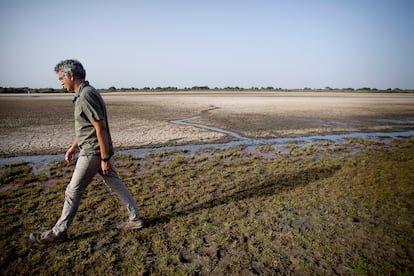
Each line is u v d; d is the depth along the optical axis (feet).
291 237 11.44
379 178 19.26
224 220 13.10
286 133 47.60
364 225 12.42
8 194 16.93
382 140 42.37
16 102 118.42
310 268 9.42
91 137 10.31
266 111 85.97
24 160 28.12
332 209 14.21
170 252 10.47
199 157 28.50
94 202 15.26
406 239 11.15
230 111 85.46
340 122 62.49
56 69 10.00
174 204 15.21
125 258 10.14
